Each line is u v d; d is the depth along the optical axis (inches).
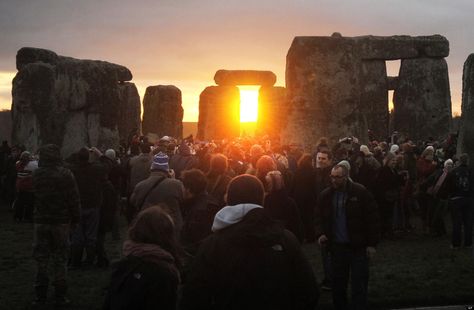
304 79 762.2
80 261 455.2
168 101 1566.2
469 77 792.3
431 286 403.5
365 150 592.1
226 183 359.9
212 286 186.1
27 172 693.9
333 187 337.4
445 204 610.9
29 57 1170.0
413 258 502.9
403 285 406.9
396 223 625.0
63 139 880.3
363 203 331.9
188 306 187.6
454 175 545.0
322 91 758.5
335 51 765.3
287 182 551.8
